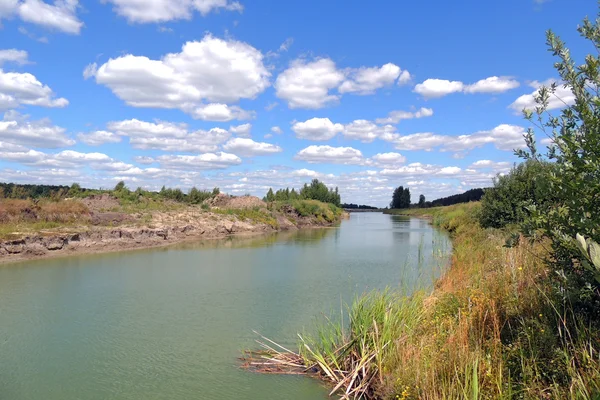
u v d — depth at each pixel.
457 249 19.38
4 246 20.42
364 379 7.25
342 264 20.41
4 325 11.05
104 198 35.12
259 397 7.23
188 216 36.12
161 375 8.13
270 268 19.36
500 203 21.64
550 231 5.66
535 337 5.79
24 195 30.25
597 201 5.20
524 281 7.50
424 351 6.88
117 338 10.09
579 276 5.59
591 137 5.04
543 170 6.01
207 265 20.16
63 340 9.98
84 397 7.35
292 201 57.75
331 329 9.98
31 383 7.87
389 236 37.34
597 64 5.31
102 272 18.05
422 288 11.30
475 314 7.09
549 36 5.83
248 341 9.84
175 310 12.38
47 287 15.20
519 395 5.28
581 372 4.82
